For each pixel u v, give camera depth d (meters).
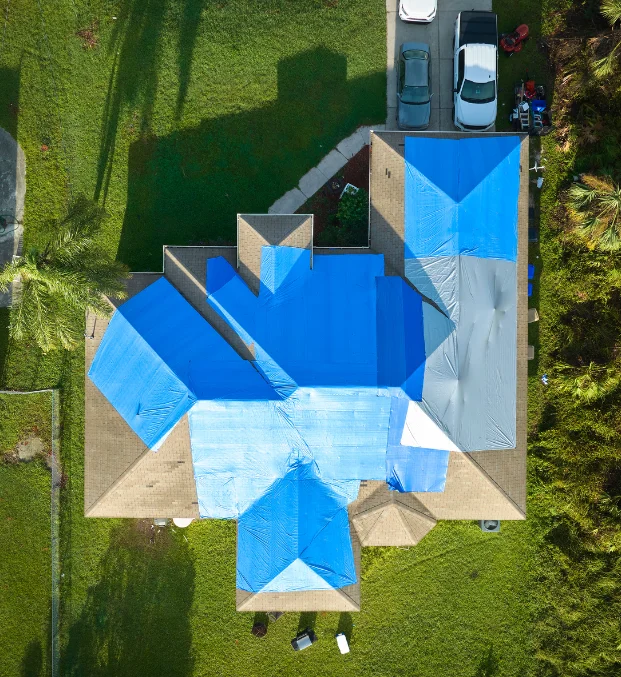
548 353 18.03
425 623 17.95
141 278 16.44
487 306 16.19
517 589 18.00
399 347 15.59
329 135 18.03
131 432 15.96
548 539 17.84
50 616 17.86
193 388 15.38
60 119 17.97
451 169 16.23
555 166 17.92
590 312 17.81
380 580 17.92
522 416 16.56
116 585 17.95
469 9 18.08
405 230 16.23
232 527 17.92
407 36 17.97
